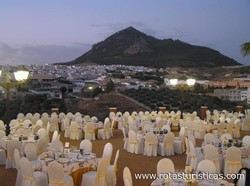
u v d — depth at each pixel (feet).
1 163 33.53
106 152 29.07
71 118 59.16
